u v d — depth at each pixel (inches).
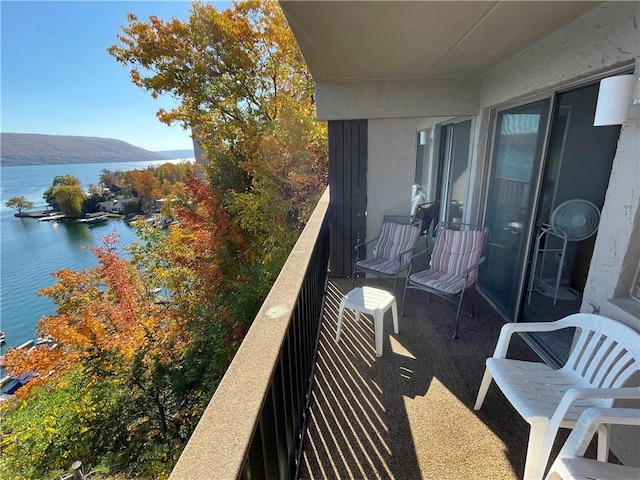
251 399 36.2
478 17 71.7
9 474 251.4
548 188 108.0
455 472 61.7
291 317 57.2
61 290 405.1
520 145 108.3
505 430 70.6
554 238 119.3
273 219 402.3
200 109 460.8
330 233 165.2
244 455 28.9
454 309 126.7
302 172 400.8
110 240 429.7
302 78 459.2
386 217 160.9
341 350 102.1
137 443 259.9
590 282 70.2
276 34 433.1
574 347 70.6
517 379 63.0
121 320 376.2
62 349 344.2
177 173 862.5
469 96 134.0
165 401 286.5
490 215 131.7
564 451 46.0
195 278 431.2
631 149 58.7
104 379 295.6
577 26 73.7
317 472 62.8
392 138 151.9
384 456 65.5
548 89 89.8
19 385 427.2
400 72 123.9
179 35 424.2
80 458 255.6
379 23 74.6
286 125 394.3
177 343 337.1
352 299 102.7
